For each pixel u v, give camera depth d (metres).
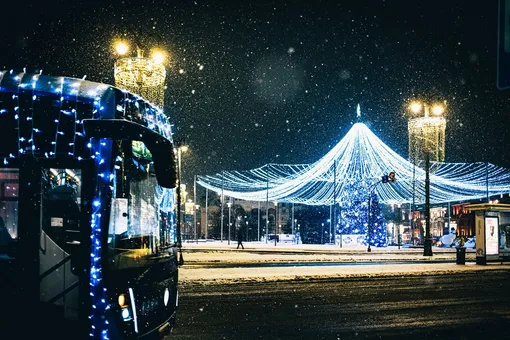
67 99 6.07
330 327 11.15
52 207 5.97
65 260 5.94
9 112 5.99
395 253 44.62
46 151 5.96
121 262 6.20
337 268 24.39
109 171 6.04
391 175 44.88
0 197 5.91
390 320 12.02
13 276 5.86
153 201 7.16
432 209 95.88
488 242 29.84
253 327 11.05
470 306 14.26
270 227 103.25
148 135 5.87
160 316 7.07
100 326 5.87
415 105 33.41
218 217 104.94
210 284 18.22
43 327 5.88
